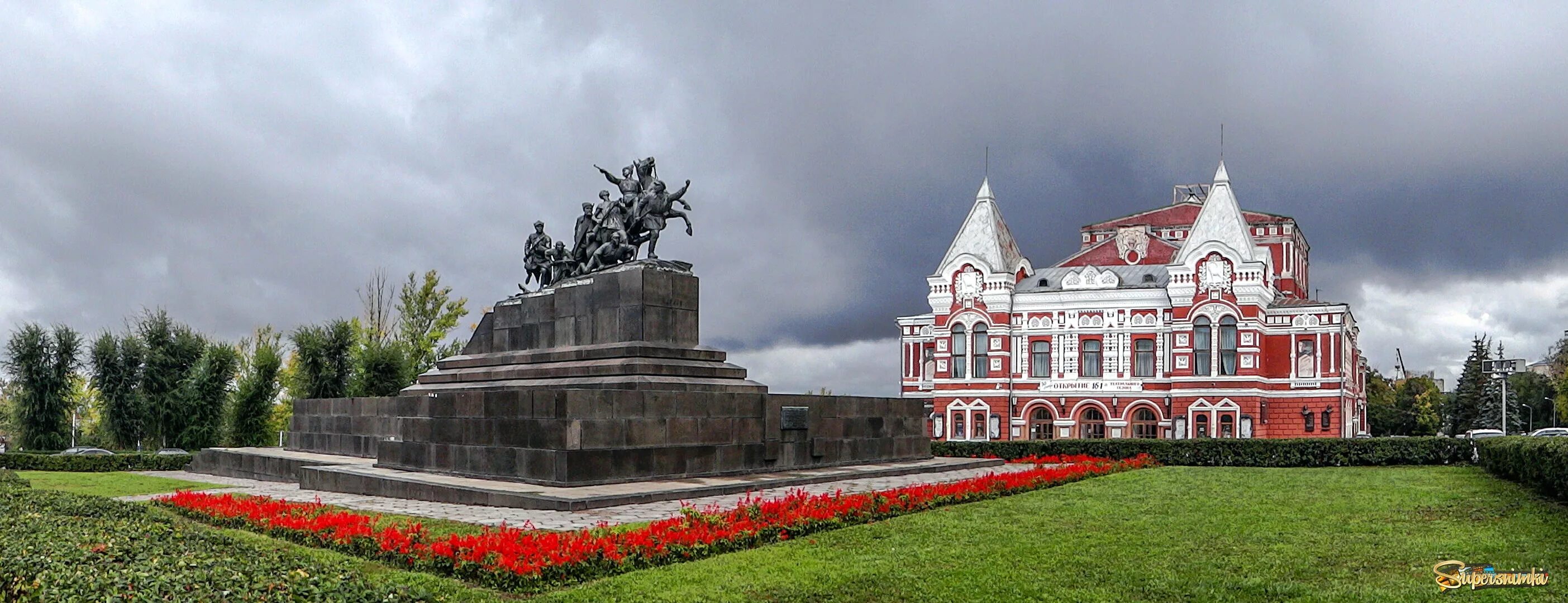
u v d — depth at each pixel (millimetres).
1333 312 70625
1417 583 15906
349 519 20672
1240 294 70250
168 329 61531
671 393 30594
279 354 68188
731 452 32312
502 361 38531
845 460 36844
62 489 34406
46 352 58750
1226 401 70062
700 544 18562
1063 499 27875
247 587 12305
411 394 40062
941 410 77688
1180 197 99688
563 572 16391
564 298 37188
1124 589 15938
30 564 12930
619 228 37469
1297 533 21062
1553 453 25703
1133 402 73250
